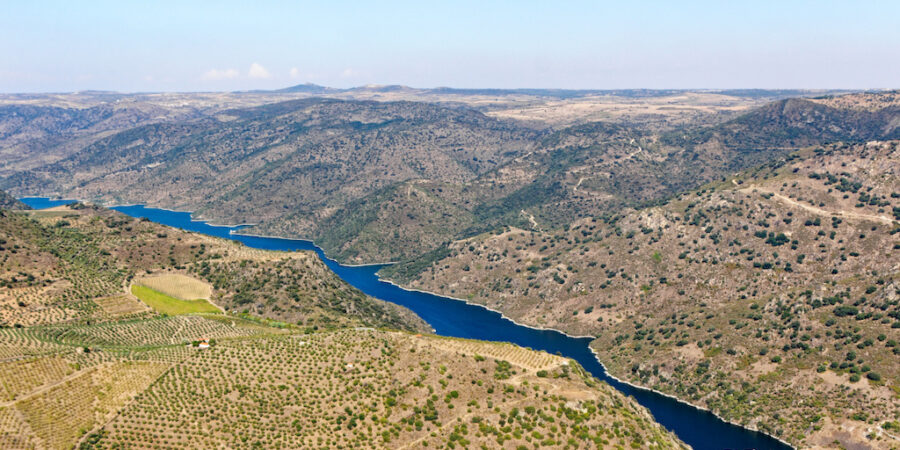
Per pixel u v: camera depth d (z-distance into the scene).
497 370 170.00
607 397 167.12
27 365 161.25
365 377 166.25
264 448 143.12
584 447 142.50
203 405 156.00
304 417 152.62
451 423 148.88
